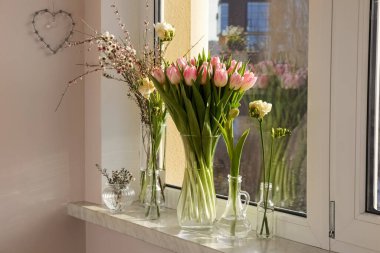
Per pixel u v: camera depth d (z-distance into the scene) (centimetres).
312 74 140
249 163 163
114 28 192
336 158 134
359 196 130
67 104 195
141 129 199
